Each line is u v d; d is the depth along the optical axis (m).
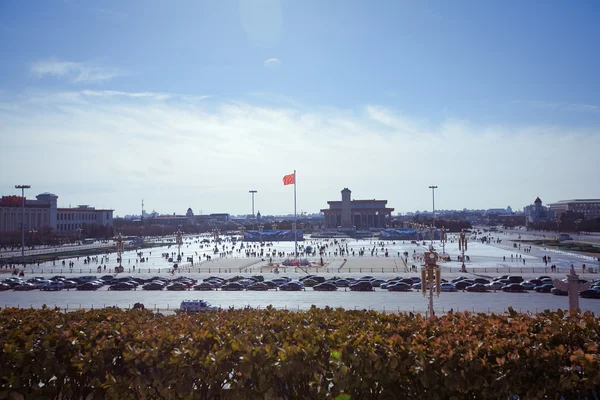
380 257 134.25
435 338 21.72
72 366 22.80
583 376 18.84
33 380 22.06
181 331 23.98
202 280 88.88
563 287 32.94
